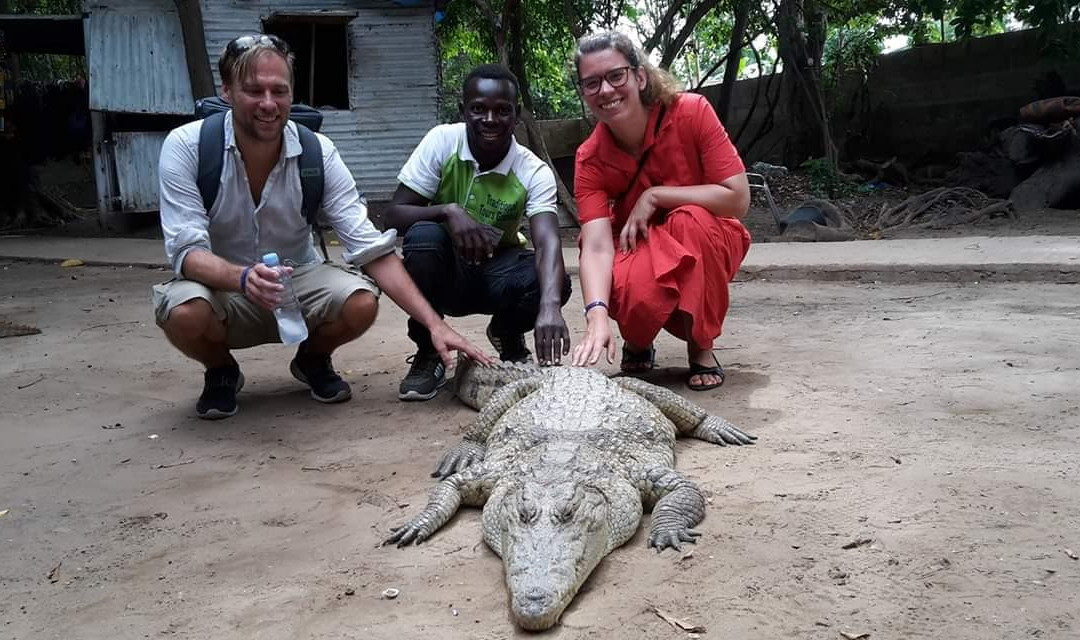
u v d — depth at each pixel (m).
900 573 1.43
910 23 9.02
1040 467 1.84
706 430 2.19
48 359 3.38
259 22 7.49
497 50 7.13
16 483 2.06
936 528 1.58
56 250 6.93
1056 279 4.15
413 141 7.80
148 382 2.98
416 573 1.54
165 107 7.70
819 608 1.34
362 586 1.50
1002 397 2.33
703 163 2.50
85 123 8.81
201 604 1.46
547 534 1.43
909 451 1.98
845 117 9.59
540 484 1.58
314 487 1.97
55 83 8.77
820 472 1.89
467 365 2.61
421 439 2.29
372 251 2.46
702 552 1.56
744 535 1.61
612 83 2.37
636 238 2.52
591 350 2.22
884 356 2.86
